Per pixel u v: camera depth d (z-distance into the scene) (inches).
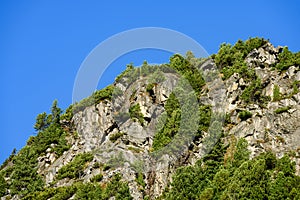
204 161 4271.7
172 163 4281.5
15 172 4990.2
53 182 4761.3
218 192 3828.7
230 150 4340.6
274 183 3762.3
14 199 4849.9
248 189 3705.7
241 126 4537.4
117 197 3993.6
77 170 4687.5
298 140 4372.5
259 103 4795.8
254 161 3969.0
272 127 4512.8
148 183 4215.1
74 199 4099.4
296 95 4734.3
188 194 3882.9
